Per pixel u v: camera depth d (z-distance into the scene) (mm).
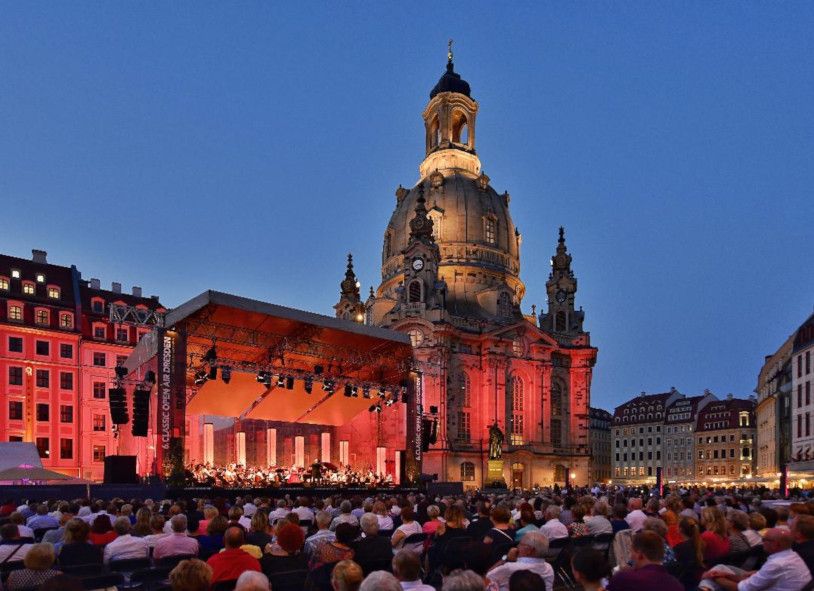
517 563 10258
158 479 42688
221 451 68375
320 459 67375
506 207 113875
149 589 12125
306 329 51344
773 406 107125
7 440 69875
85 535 12922
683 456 162750
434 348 88062
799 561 9695
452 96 117500
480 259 106125
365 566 13008
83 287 80000
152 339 45750
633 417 175875
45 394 73125
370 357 57031
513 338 95938
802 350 83375
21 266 75438
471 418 91875
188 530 16375
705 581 10703
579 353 102375
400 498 25031
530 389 97188
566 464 98688
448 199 107438
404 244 108688
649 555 8094
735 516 13359
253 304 46219
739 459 151375
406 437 57281
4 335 71438
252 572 7117
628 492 56062
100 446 76125
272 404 61938
